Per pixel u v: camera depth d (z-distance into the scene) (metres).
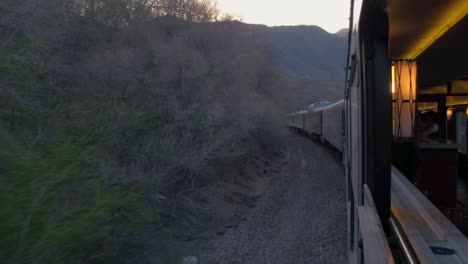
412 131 7.29
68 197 5.27
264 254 9.95
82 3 14.50
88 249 5.11
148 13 20.55
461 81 10.78
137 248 6.79
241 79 24.45
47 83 8.73
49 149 5.94
